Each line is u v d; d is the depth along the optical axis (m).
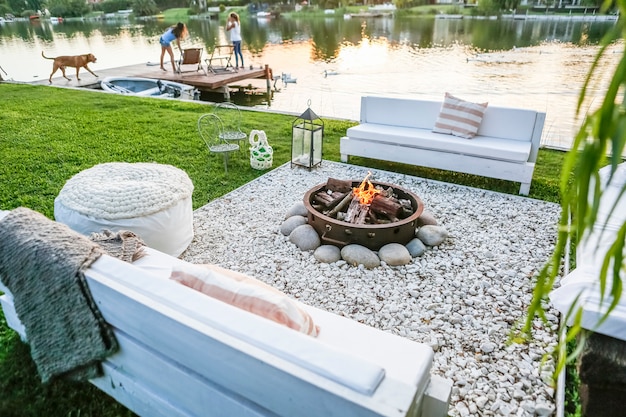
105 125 6.49
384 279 2.82
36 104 7.95
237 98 10.54
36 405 1.85
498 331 2.36
